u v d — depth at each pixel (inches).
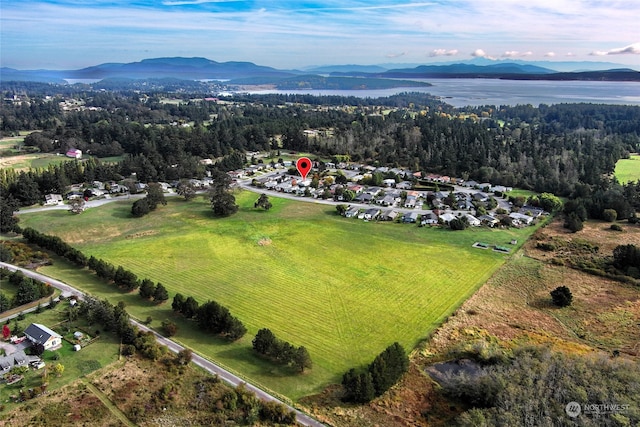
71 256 3757.4
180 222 4985.2
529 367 2138.3
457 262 3929.6
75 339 2682.1
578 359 2203.5
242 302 3201.3
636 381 2016.5
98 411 2116.1
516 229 4842.5
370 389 2198.6
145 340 2620.6
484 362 2437.3
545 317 3021.7
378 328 2881.4
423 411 2156.7
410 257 4040.4
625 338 2753.4
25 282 3083.2
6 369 2358.5
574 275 3661.4
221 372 2434.8
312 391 2299.5
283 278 3602.4
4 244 4008.4
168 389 2247.8
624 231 4719.5
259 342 2546.8
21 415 2073.1
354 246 4313.5
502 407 1915.6
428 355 2596.0
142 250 4143.7
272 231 4729.3
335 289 3412.9
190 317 2945.4
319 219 5157.5
